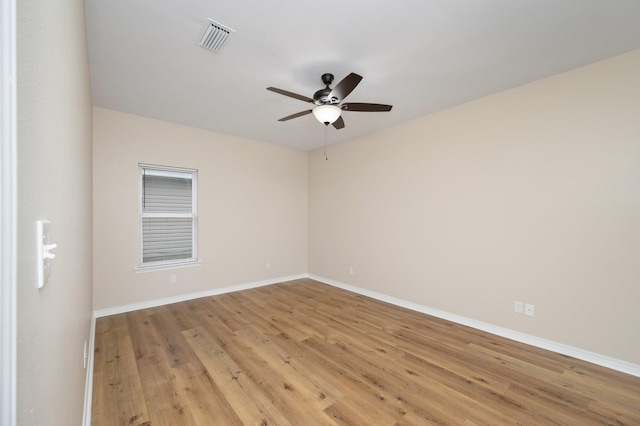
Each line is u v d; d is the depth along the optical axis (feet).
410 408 6.12
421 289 12.21
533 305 9.11
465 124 10.77
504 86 9.39
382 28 6.49
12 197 1.12
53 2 2.25
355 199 15.38
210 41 6.98
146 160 12.31
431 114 11.84
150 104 10.84
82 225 5.72
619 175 7.65
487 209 10.17
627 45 7.22
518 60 7.85
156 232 13.01
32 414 1.56
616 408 6.14
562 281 8.56
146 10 5.93
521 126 9.34
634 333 7.43
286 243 17.53
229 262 15.01
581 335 8.22
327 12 5.99
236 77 8.73
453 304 11.12
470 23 6.34
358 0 5.65
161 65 8.05
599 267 7.95
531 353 8.54
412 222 12.59
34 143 1.64
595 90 7.98
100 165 11.28
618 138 7.66
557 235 8.66
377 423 5.68
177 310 12.07
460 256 10.93
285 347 8.84
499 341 9.36
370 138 14.55
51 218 2.19
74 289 4.03
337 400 6.36
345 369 7.61
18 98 1.33
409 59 7.75
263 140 15.93
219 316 11.42
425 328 10.39
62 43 2.76
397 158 13.23
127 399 6.31
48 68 2.06
